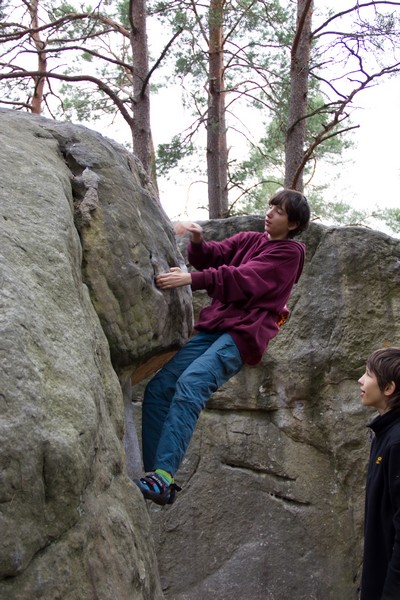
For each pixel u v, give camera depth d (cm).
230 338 358
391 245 753
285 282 375
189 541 721
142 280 345
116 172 360
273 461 732
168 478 318
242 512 725
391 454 286
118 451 283
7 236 260
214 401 748
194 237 399
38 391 223
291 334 744
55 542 225
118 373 347
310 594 697
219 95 1309
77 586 228
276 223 388
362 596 298
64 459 223
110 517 258
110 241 334
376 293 741
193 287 364
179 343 389
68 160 352
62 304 265
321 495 722
